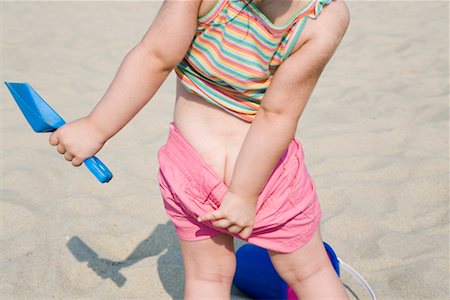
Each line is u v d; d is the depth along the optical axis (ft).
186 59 4.95
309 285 5.55
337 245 7.84
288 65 4.63
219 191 5.03
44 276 7.11
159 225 8.27
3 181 9.09
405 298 6.86
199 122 5.14
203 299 5.49
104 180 5.27
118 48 16.10
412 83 13.23
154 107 12.19
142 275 7.15
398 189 9.04
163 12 4.68
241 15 4.58
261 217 5.13
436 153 10.16
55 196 8.85
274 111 4.72
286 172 5.16
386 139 10.66
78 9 19.90
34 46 15.94
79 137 5.11
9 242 7.72
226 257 5.49
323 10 4.55
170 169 5.24
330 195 8.96
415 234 8.02
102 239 7.87
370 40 16.40
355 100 12.50
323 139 10.68
